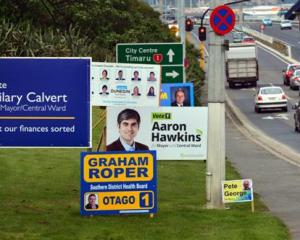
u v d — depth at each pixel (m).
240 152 58.59
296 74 131.50
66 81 26.88
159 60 48.59
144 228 25.16
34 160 43.53
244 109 105.44
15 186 34.72
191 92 48.19
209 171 29.72
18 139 26.98
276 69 177.12
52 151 48.09
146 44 48.28
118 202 26.89
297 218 28.23
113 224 25.72
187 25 84.81
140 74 34.28
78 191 33.91
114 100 34.28
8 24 80.50
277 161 51.56
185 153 35.81
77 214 27.47
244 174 44.19
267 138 70.94
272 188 37.66
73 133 27.00
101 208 26.86
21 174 38.53
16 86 26.86
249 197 29.00
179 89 48.19
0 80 26.80
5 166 40.53
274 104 98.94
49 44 84.75
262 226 25.91
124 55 48.50
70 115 26.97
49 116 26.95
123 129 32.41
